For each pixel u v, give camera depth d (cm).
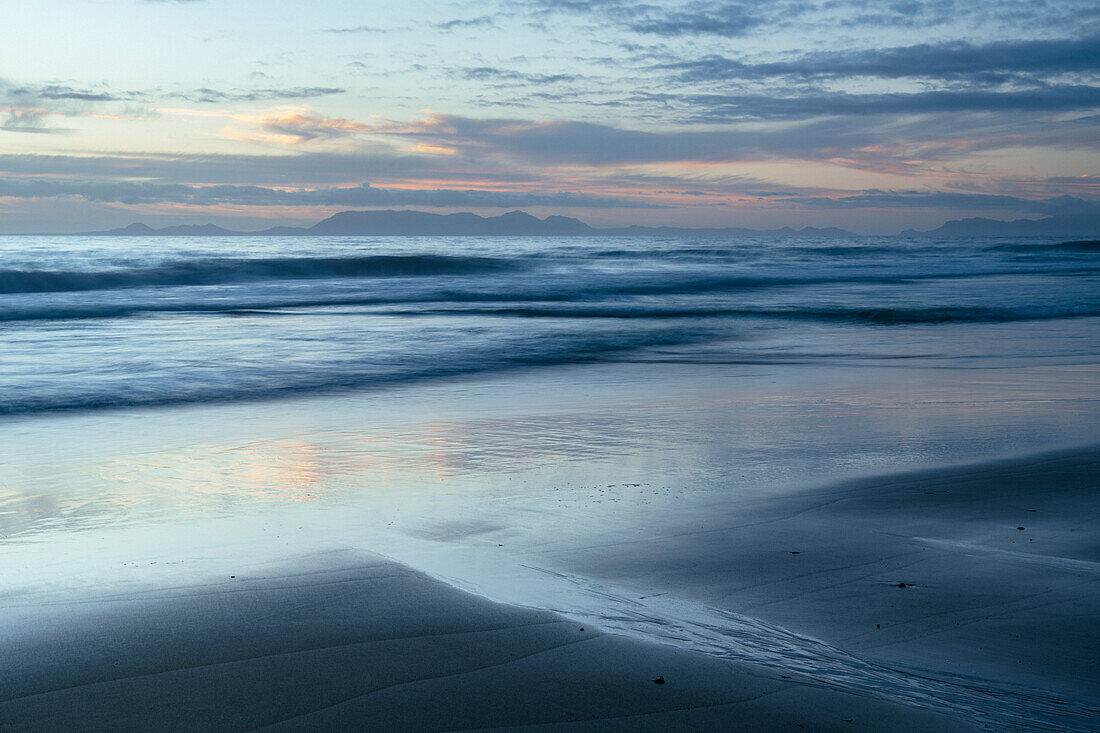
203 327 2002
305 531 568
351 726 299
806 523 593
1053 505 636
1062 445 852
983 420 995
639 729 299
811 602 445
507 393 1222
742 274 4428
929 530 575
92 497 664
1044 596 454
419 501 652
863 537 560
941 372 1409
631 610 426
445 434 927
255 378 1323
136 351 1570
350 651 362
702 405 1112
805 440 888
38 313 2247
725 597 452
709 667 353
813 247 9906
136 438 908
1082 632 407
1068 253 7562
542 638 379
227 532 566
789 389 1248
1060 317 2408
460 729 297
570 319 2288
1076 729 311
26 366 1381
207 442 888
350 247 9950
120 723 300
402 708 312
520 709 312
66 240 14650
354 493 678
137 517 605
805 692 332
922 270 4916
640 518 604
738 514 616
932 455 812
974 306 2677
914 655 381
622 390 1248
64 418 1023
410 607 416
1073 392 1197
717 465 775
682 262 5766
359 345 1714
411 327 2050
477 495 670
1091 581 476
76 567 485
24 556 509
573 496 667
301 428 964
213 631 384
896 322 2283
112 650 362
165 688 327
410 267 4338
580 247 10194
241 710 310
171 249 8181
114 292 2958
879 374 1394
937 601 446
